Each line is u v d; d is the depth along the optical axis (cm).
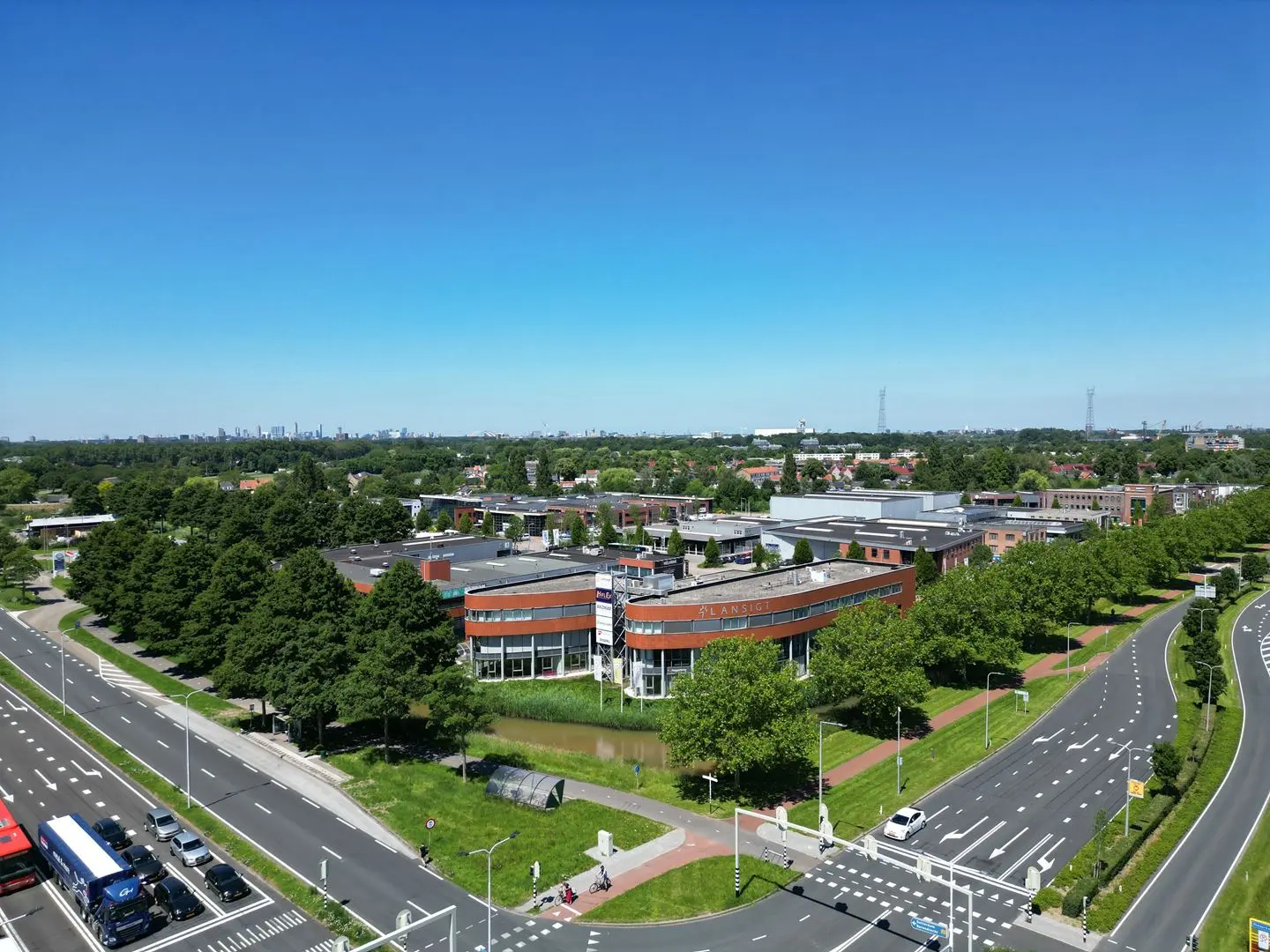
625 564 14100
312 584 8962
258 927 5306
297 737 8644
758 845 6406
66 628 13612
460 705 7688
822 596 11175
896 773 7794
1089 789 7406
